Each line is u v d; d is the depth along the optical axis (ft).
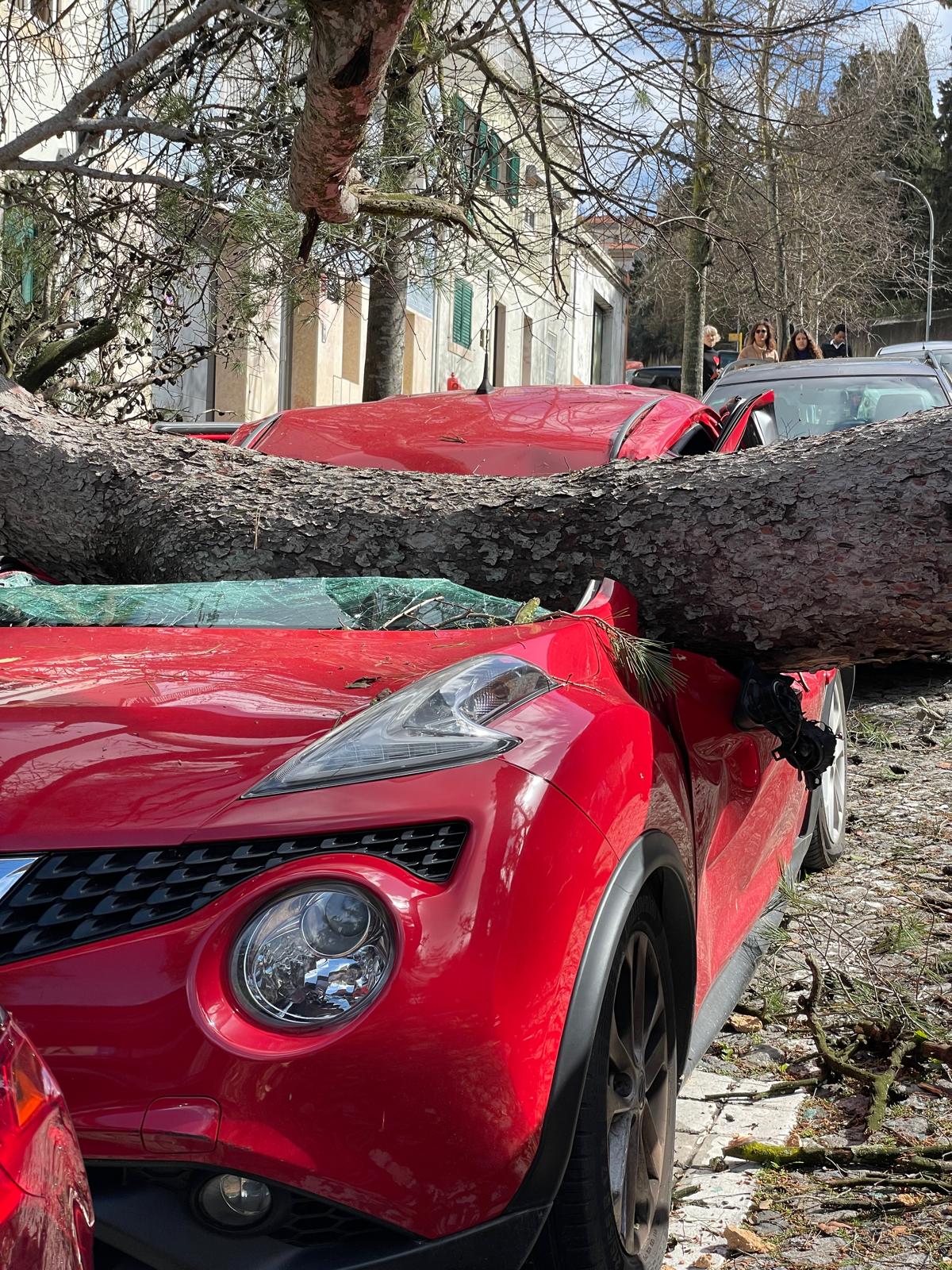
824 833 15.08
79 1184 4.60
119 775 6.58
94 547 12.26
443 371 71.77
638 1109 7.34
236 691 7.54
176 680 7.76
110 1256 6.02
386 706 7.05
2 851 6.23
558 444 12.87
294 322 34.42
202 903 6.06
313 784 6.46
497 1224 6.04
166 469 12.18
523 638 8.23
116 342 24.97
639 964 7.50
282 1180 5.76
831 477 10.03
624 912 6.84
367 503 11.43
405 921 5.97
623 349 114.11
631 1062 7.28
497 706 7.14
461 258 22.59
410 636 8.88
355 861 6.14
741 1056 10.87
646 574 10.43
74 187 21.20
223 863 6.17
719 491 10.37
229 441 14.29
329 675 7.83
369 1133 5.82
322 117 11.84
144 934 6.00
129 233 23.06
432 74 20.54
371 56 10.80
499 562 10.84
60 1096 4.68
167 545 11.64
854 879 15.10
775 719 9.90
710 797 9.32
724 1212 8.40
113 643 8.71
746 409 14.35
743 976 11.04
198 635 8.97
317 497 11.61
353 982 5.92
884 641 10.14
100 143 21.25
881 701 24.48
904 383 30.42
